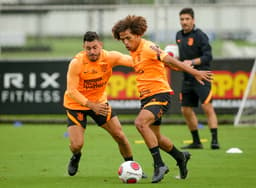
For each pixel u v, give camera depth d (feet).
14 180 105.70
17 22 290.97
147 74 100.94
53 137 171.42
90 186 97.60
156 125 101.86
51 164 124.98
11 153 140.97
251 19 272.92
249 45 268.21
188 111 143.95
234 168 116.67
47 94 201.77
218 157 130.62
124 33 100.17
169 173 111.55
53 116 216.95
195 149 143.64
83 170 117.29
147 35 251.80
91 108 102.83
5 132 184.24
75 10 204.44
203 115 203.21
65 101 107.34
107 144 155.02
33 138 169.37
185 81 143.33
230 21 273.13
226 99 193.77
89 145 153.28
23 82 202.59
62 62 200.54
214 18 269.03
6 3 240.32
